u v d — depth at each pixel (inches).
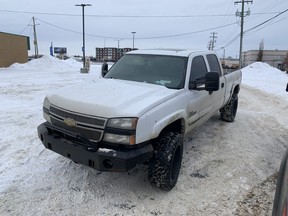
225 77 249.8
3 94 430.0
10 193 143.2
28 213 128.3
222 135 251.3
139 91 151.4
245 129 274.1
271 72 1299.2
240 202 144.3
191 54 193.2
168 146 144.9
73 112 135.6
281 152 218.1
